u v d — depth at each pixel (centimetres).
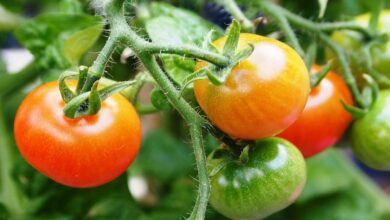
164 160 54
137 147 34
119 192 48
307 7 45
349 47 41
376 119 38
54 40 41
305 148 37
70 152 32
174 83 35
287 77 32
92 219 48
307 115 36
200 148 32
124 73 39
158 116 57
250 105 31
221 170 35
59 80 32
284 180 34
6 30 49
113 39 32
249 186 34
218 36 38
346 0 46
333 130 37
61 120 32
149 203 53
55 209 47
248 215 35
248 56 31
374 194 59
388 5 50
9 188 47
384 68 41
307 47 41
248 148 34
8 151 49
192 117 33
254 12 40
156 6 39
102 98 32
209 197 34
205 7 41
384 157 39
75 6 42
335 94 37
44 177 46
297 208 56
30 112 33
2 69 52
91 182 33
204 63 32
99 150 32
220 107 32
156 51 31
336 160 59
